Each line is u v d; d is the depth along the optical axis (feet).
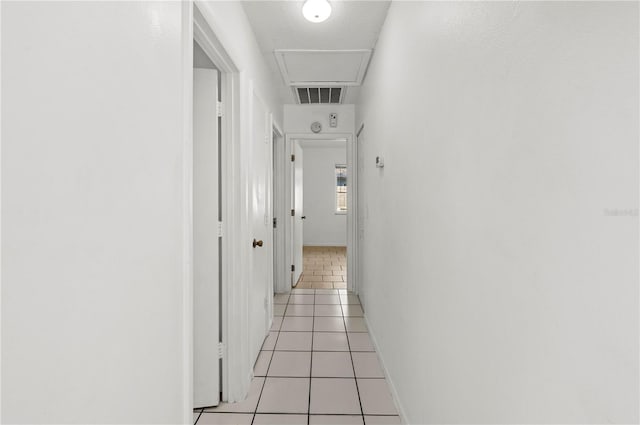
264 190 9.29
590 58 1.87
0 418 1.65
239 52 6.38
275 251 14.33
